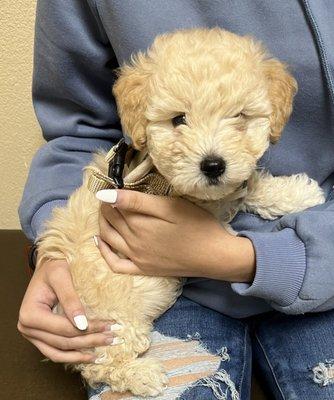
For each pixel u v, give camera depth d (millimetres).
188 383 365
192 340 391
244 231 367
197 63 302
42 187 430
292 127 384
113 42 403
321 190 399
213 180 302
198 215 355
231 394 367
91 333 366
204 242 352
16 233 586
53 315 366
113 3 383
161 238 355
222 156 299
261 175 392
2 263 542
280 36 361
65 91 440
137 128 326
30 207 427
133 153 371
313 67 361
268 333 408
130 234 362
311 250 342
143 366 368
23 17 516
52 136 463
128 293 373
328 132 380
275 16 357
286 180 390
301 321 397
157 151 315
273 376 388
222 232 358
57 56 421
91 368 375
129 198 344
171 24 378
